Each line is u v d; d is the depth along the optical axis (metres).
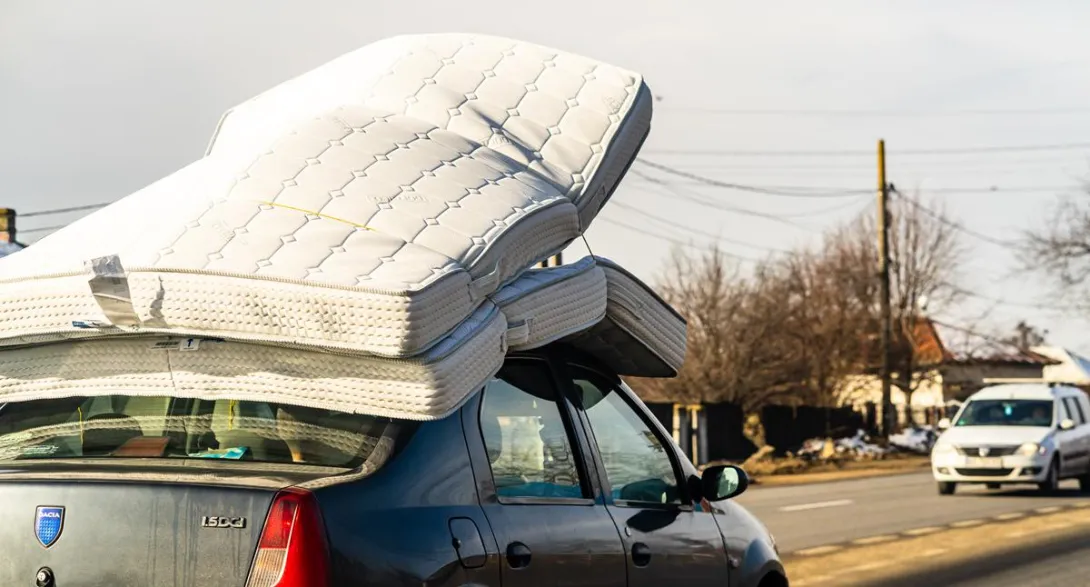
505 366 4.68
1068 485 25.52
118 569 3.73
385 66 5.51
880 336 48.00
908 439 43.09
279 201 4.31
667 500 5.48
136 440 4.16
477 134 5.18
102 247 4.11
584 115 5.58
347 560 3.66
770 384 41.16
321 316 3.72
